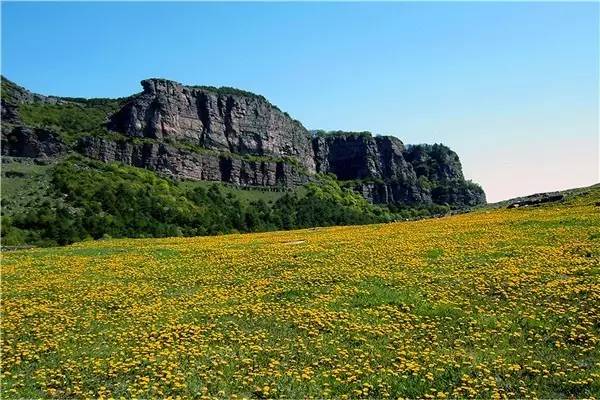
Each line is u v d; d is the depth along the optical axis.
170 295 29.06
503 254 33.38
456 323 20.41
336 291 26.61
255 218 198.38
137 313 24.92
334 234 65.25
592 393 13.88
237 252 46.28
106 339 21.25
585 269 26.34
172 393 15.36
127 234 153.00
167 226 169.62
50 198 173.50
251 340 19.72
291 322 21.91
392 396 14.69
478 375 15.48
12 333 22.67
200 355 18.28
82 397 15.44
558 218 50.81
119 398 15.13
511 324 19.62
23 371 17.94
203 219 186.88
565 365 15.71
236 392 15.27
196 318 23.30
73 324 23.62
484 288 24.80
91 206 170.00
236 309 24.36
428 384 15.19
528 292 23.50
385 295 25.02
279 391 15.10
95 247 61.28
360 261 35.62
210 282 32.09
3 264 45.69
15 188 179.75
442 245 40.75
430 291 25.19
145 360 18.06
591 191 78.94
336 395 14.77
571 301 21.69
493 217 66.81
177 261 42.56
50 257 49.75
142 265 40.97
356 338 19.20
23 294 31.39
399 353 17.52
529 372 15.51
